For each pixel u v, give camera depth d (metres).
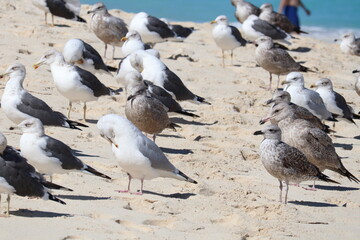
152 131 15.87
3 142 11.17
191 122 18.00
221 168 14.87
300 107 15.79
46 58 16.95
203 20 37.22
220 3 40.56
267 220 12.27
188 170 14.52
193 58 24.00
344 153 17.03
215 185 13.82
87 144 15.38
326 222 12.44
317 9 40.16
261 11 29.05
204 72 22.36
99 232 10.87
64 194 12.53
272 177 14.77
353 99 21.39
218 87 21.02
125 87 19.28
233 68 23.41
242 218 12.09
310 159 14.50
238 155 15.84
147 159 12.66
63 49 20.61
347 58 26.66
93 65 19.86
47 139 12.70
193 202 12.71
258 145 16.73
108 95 17.55
